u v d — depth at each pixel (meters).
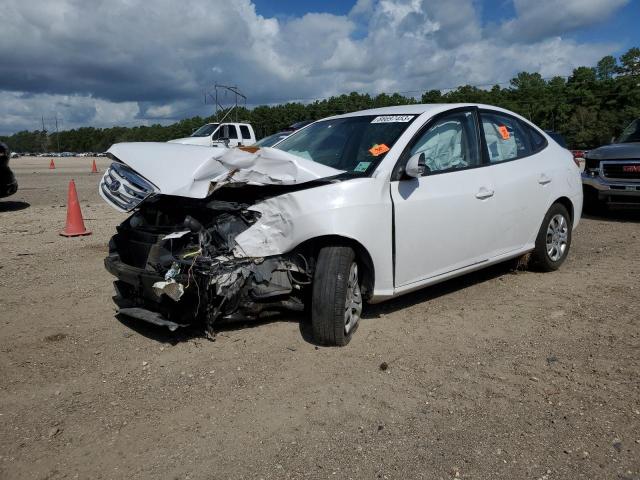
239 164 4.00
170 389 3.58
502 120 5.61
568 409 3.27
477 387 3.55
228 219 4.05
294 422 3.18
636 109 69.19
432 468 2.76
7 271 6.41
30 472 2.77
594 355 3.98
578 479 2.66
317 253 4.12
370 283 4.30
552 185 5.82
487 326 4.57
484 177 5.05
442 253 4.68
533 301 5.16
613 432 3.03
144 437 3.06
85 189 16.80
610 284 5.60
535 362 3.90
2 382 3.71
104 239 8.30
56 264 6.74
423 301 5.19
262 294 4.05
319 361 3.93
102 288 5.75
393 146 4.46
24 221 10.06
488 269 6.27
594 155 9.52
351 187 4.04
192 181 3.96
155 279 3.95
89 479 2.72
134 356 4.08
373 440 3.00
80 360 4.03
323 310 3.97
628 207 9.09
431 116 4.82
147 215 4.45
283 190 4.11
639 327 4.45
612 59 90.25
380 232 4.16
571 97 79.12
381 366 3.81
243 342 4.25
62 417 3.27
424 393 3.49
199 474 2.74
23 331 4.60
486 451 2.89
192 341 4.30
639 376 3.63
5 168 11.16
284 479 2.70
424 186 4.51
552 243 6.03
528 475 2.70
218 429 3.12
